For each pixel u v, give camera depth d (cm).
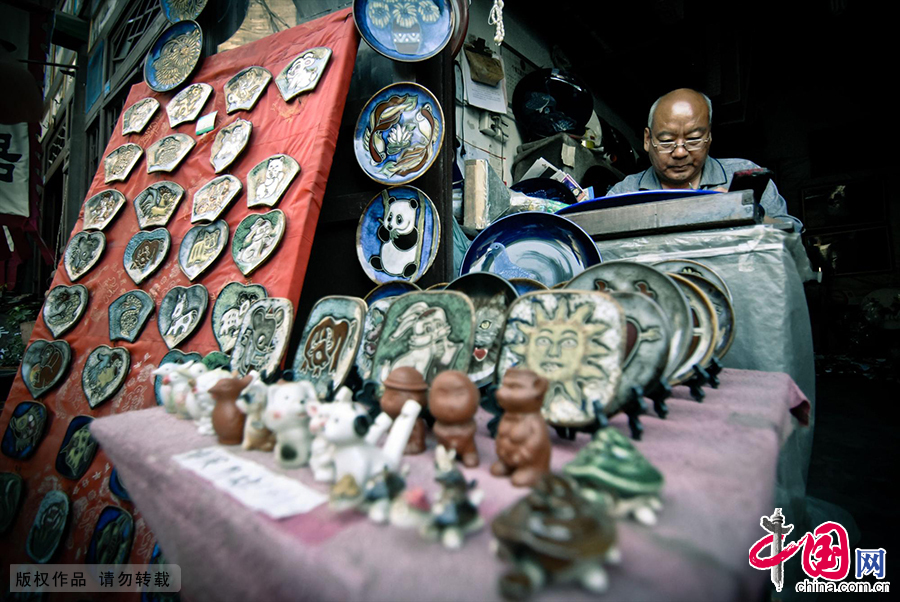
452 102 278
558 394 118
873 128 1045
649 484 76
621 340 114
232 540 85
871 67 1041
